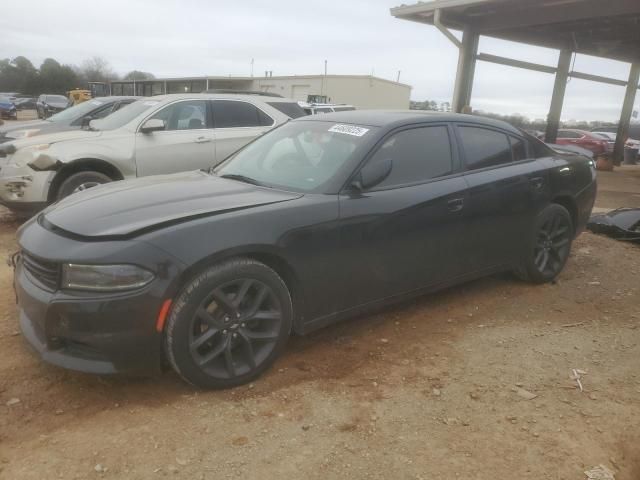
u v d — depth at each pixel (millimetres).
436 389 3307
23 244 3164
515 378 3479
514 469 2635
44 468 2520
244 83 44094
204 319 3037
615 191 14094
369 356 3705
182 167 7555
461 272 4406
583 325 4359
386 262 3828
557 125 18906
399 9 14656
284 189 3713
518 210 4707
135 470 2527
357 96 39250
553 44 17516
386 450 2736
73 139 6824
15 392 3121
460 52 14930
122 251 2836
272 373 3424
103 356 2895
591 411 3141
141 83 48688
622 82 21953
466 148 4453
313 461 2637
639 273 5715
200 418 2928
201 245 2971
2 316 4121
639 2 12055
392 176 3918
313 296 3506
